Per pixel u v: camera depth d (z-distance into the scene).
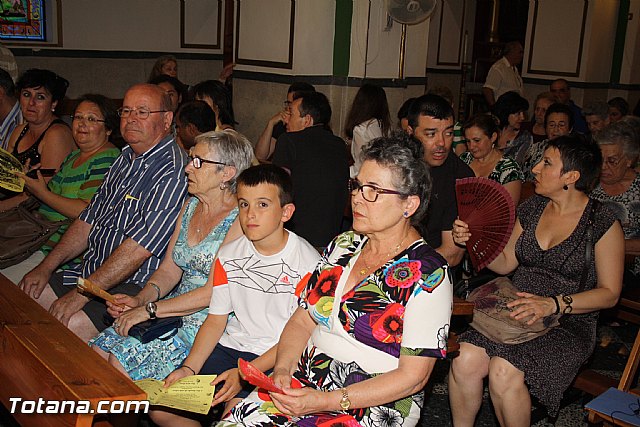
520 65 13.17
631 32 12.56
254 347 3.07
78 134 4.36
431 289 2.44
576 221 3.42
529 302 3.25
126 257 3.67
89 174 4.38
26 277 3.91
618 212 4.59
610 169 4.51
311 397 2.39
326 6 8.33
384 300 2.49
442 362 4.57
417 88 9.07
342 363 2.56
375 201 2.49
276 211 2.90
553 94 7.83
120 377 2.35
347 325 2.54
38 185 4.21
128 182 3.88
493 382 3.24
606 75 12.70
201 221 3.39
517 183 4.68
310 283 2.72
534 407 3.90
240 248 3.05
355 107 6.16
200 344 3.01
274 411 2.62
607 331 5.24
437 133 3.73
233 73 9.28
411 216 2.57
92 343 3.25
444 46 13.82
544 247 3.49
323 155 4.64
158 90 3.91
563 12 12.38
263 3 8.78
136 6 11.18
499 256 3.66
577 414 4.05
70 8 10.53
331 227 4.67
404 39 8.61
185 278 3.43
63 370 2.37
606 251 3.35
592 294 3.30
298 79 8.48
